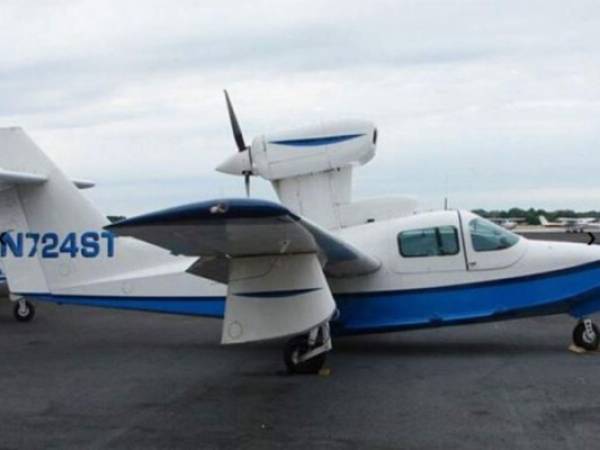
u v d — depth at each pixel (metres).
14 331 11.77
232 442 5.36
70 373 8.11
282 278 7.50
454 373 7.69
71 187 10.02
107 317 13.68
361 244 9.17
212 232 6.42
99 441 5.43
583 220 66.38
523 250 9.00
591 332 8.99
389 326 9.06
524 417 5.87
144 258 9.90
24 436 5.58
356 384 7.29
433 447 5.13
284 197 9.84
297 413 6.16
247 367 8.42
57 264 10.02
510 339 10.05
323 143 9.63
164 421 5.98
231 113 10.02
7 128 10.06
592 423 5.67
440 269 9.01
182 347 9.96
